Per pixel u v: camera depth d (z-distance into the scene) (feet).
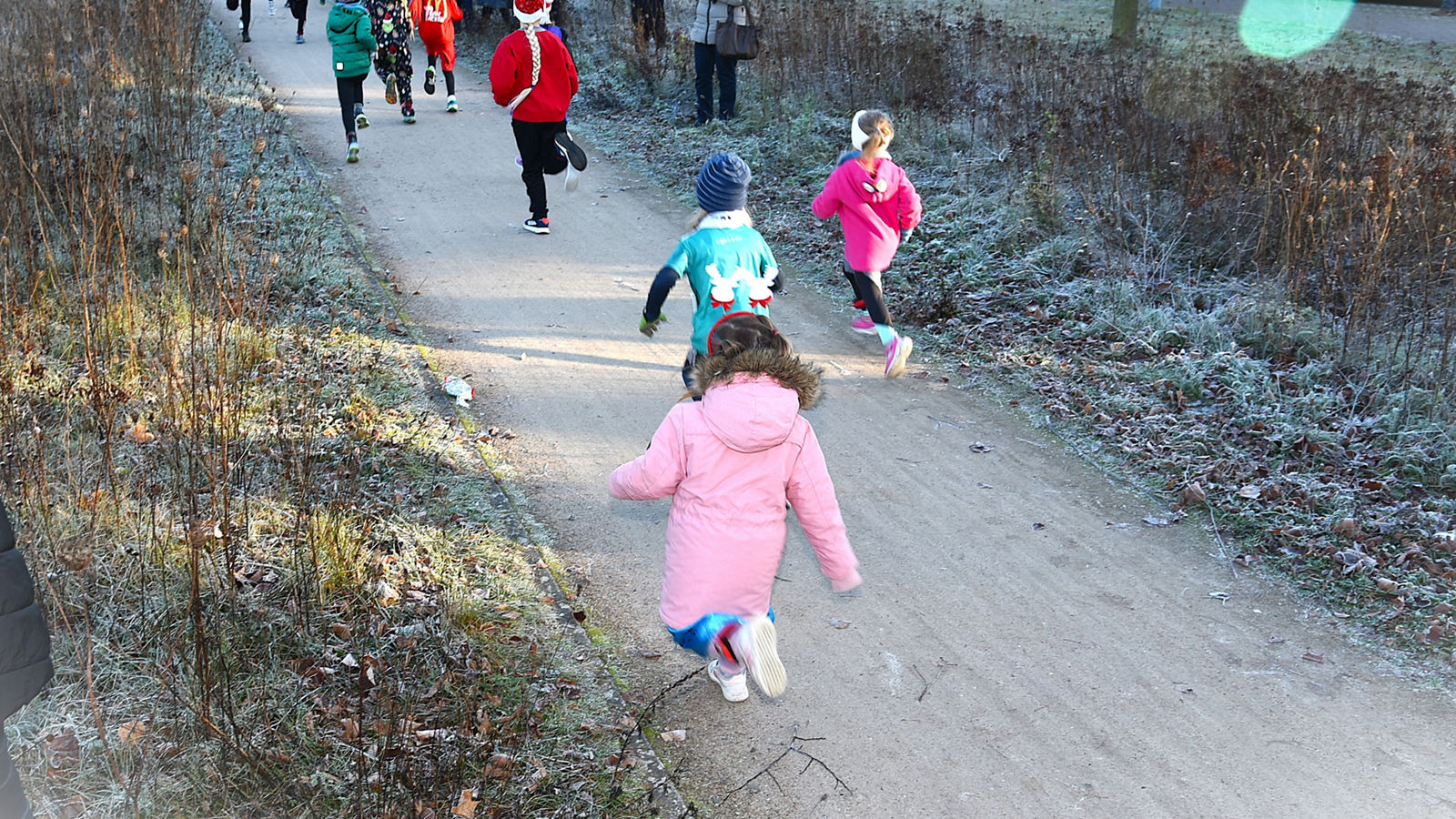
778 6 49.83
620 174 36.40
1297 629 14.66
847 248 21.91
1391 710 13.17
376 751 11.33
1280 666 13.96
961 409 21.12
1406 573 15.46
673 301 26.02
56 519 13.52
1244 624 14.79
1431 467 18.03
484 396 20.85
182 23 36.70
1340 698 13.38
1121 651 14.29
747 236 15.93
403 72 40.65
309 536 13.97
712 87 40.47
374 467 16.96
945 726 13.00
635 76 45.85
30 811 8.07
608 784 11.65
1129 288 24.44
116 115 26.73
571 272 27.50
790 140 37.32
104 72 28.37
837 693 13.56
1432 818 11.57
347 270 25.38
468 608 14.02
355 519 15.37
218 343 16.88
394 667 12.56
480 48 54.49
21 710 11.10
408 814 10.34
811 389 11.30
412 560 14.82
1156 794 11.98
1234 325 23.03
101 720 10.63
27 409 15.75
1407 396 19.44
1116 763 12.41
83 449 15.19
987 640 14.55
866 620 14.99
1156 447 19.24
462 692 12.44
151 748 10.64
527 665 13.28
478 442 18.93
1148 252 26.68
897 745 12.71
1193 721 13.05
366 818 10.44
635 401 20.93
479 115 42.70
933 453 19.44
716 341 11.70
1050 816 11.68
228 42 52.65
